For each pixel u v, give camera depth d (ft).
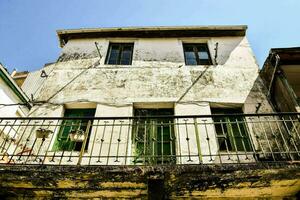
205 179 16.44
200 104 25.30
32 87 44.78
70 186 17.21
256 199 18.39
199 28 32.48
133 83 27.40
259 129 23.53
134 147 23.12
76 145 23.41
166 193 17.70
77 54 31.37
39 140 23.45
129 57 31.48
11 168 16.39
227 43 31.86
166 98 25.89
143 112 25.66
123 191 17.46
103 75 28.43
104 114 24.88
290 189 17.83
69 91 27.07
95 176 16.25
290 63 24.17
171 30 32.89
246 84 26.99
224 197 18.24
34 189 17.70
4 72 30.53
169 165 16.30
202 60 30.78
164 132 24.09
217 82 27.25
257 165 16.03
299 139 20.85
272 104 25.27
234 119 24.52
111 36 33.50
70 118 19.43
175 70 28.68
